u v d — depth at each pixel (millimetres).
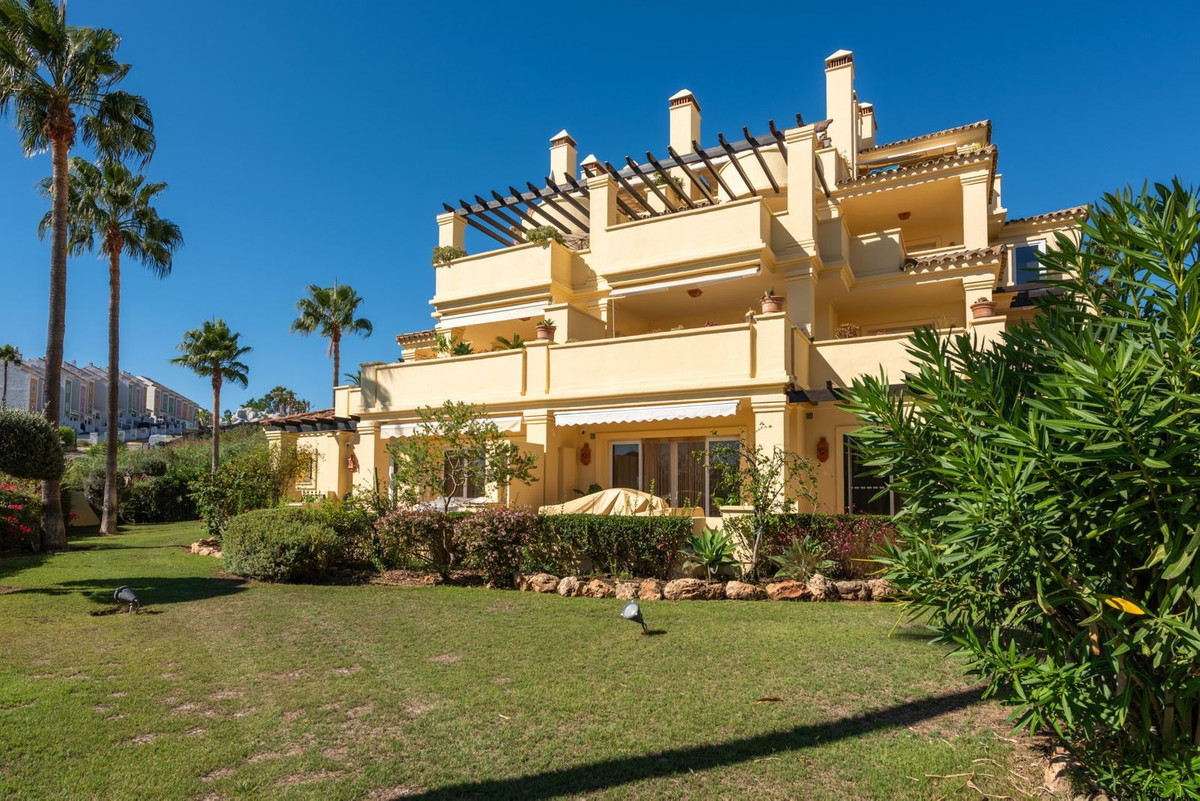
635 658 9453
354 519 18219
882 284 23078
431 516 16812
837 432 19375
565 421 21078
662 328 27562
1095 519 4770
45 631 11422
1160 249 4582
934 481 5641
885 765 6082
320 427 27781
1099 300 5617
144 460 48125
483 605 13492
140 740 6805
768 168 26438
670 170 30156
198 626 11797
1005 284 25141
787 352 18359
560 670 8961
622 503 17672
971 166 23594
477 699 7891
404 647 10242
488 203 29281
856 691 8016
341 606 13508
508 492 19734
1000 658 4910
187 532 32906
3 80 25531
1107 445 4254
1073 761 5707
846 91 29406
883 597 13484
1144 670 4875
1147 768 4742
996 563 4840
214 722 7270
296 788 5762
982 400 5227
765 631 10922
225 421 108688
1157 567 4738
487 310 27031
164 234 36219
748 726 7000
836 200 25656
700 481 20906
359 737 6848
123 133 27906
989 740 6555
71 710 7574
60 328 26672
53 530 25047
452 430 18047
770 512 15875
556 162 34531
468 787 5762
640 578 15539
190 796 5641
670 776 5926
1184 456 4359
